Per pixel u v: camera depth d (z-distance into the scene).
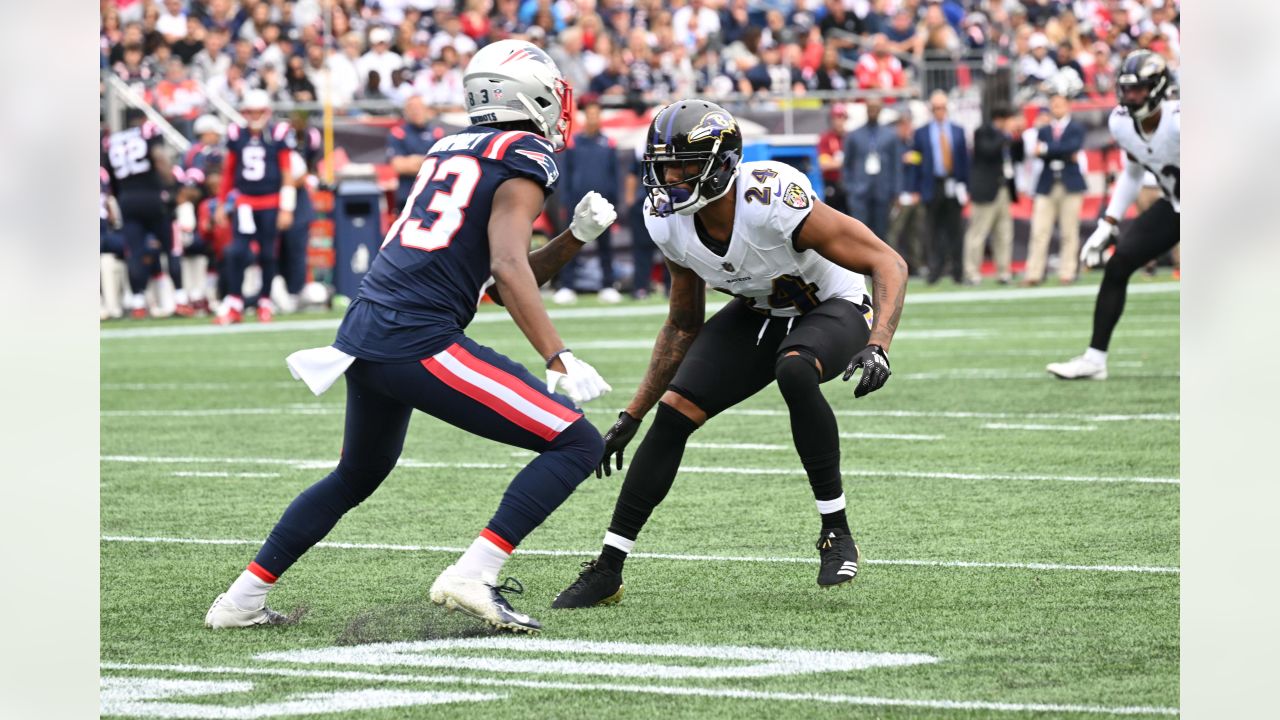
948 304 63.50
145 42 74.81
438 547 21.17
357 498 16.94
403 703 13.82
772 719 13.19
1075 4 87.50
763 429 32.69
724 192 16.84
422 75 72.38
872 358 16.30
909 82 81.75
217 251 65.75
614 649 15.64
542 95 16.55
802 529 22.06
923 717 13.17
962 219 72.25
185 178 65.19
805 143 72.56
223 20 77.44
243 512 24.09
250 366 46.50
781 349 17.47
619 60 73.44
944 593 17.92
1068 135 69.19
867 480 25.92
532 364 45.53
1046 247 70.19
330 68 74.06
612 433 18.14
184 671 15.00
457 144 16.30
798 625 16.55
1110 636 15.80
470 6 79.38
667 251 17.53
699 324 18.36
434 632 16.38
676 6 82.81
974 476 26.11
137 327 60.69
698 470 27.38
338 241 68.12
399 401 16.11
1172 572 18.77
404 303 15.85
